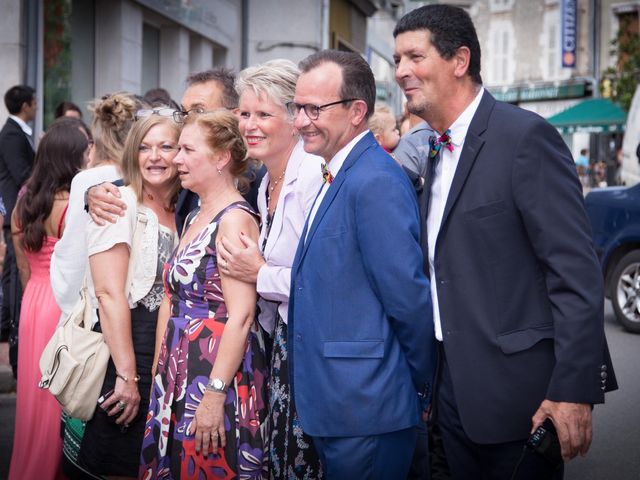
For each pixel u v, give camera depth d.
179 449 3.45
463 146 3.09
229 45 16.23
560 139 3.00
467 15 3.11
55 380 3.76
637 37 31.58
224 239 3.44
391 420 3.10
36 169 4.86
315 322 3.15
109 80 12.38
